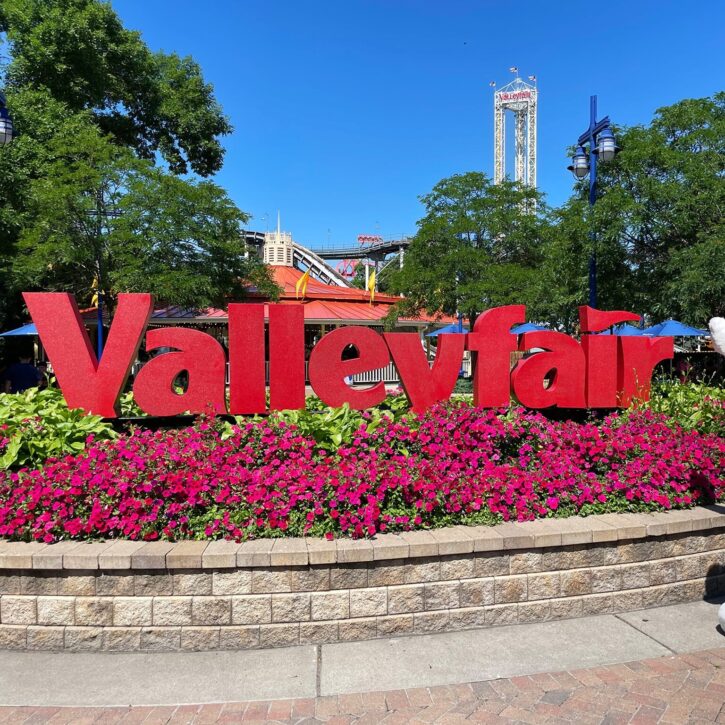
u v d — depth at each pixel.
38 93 18.16
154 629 3.44
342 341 5.99
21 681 3.12
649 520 4.10
